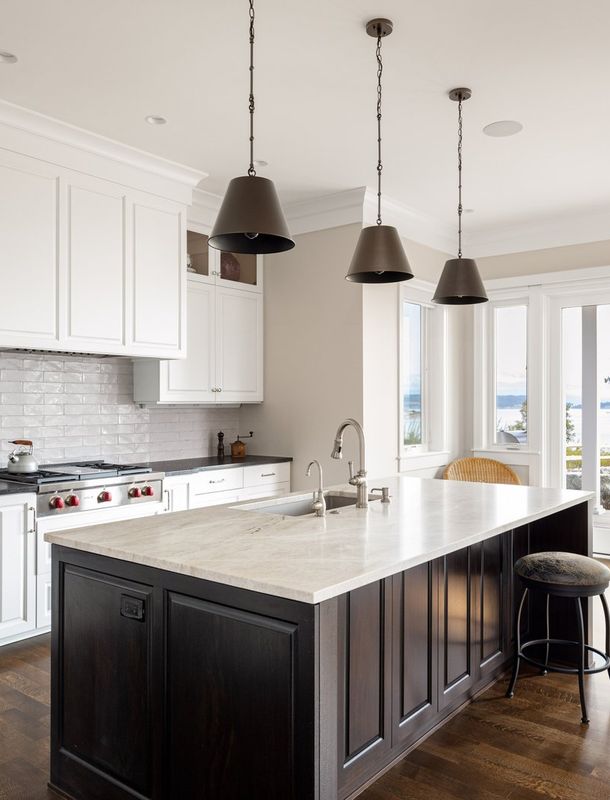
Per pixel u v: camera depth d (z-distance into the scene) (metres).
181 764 1.89
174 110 3.38
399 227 5.15
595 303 5.36
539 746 2.45
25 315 3.47
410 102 3.29
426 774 2.24
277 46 2.77
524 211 5.15
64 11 2.50
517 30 2.65
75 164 3.70
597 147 3.88
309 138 3.74
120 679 2.05
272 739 1.68
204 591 1.83
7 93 3.18
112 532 2.25
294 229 5.07
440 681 2.47
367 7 2.49
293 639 1.63
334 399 4.87
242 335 5.12
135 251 4.04
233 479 4.72
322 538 2.14
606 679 3.10
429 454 5.49
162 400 4.49
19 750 2.44
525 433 5.75
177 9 2.49
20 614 3.49
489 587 2.91
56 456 4.21
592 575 2.67
